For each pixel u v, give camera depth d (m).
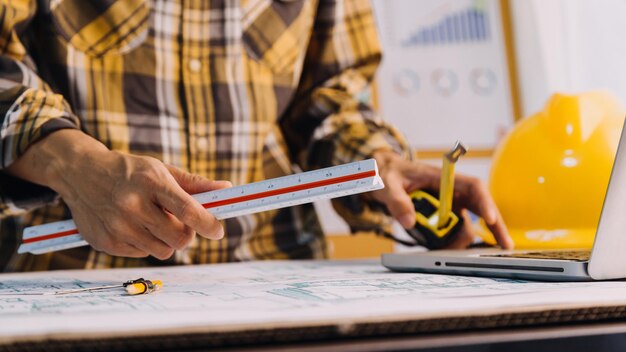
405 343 0.37
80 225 0.75
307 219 1.19
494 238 0.93
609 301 0.44
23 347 0.35
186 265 1.04
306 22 1.18
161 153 1.05
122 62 1.03
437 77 2.17
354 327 0.38
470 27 2.21
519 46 2.21
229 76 1.09
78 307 0.46
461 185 0.94
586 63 2.16
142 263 1.04
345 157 1.09
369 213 1.11
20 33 0.97
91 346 0.36
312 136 1.16
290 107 1.23
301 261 1.01
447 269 0.72
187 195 0.66
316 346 0.37
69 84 1.00
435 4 2.20
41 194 0.85
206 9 1.08
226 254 1.08
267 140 1.14
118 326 0.37
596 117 0.93
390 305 0.43
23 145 0.78
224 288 0.60
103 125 1.01
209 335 0.37
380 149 1.07
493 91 2.19
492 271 0.67
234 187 0.65
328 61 1.21
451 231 0.93
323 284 0.61
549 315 0.43
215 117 1.08
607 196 0.55
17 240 1.02
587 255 0.69
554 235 0.92
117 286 0.61
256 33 1.12
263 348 0.37
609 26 2.16
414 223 0.93
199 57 1.08
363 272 0.78
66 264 1.02
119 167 0.71
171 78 1.06
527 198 0.95
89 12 1.01
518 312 0.42
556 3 2.17
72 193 0.74
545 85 2.16
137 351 0.36
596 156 0.91
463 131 2.17
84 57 1.01
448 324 0.40
